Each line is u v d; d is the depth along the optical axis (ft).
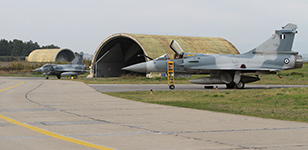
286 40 124.88
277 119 43.62
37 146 26.61
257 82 156.15
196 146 27.07
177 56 119.14
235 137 31.01
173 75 112.68
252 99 71.92
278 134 32.60
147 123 39.55
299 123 39.96
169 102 65.62
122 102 65.92
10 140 29.04
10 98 73.72
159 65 118.42
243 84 117.19
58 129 35.04
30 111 50.98
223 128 36.14
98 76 259.39
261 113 49.57
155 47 223.10
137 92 94.27
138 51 265.95
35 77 259.60
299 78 173.37
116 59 266.57
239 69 114.11
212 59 118.42
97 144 27.53
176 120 42.09
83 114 47.70
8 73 328.29
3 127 36.01
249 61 120.88
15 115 46.16
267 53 123.65
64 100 69.62
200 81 116.78
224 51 252.62
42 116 45.32
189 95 82.99
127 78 208.95
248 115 47.52
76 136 31.12
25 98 73.82
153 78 199.82
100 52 259.60
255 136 31.53
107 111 51.34
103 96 79.92
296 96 73.15
